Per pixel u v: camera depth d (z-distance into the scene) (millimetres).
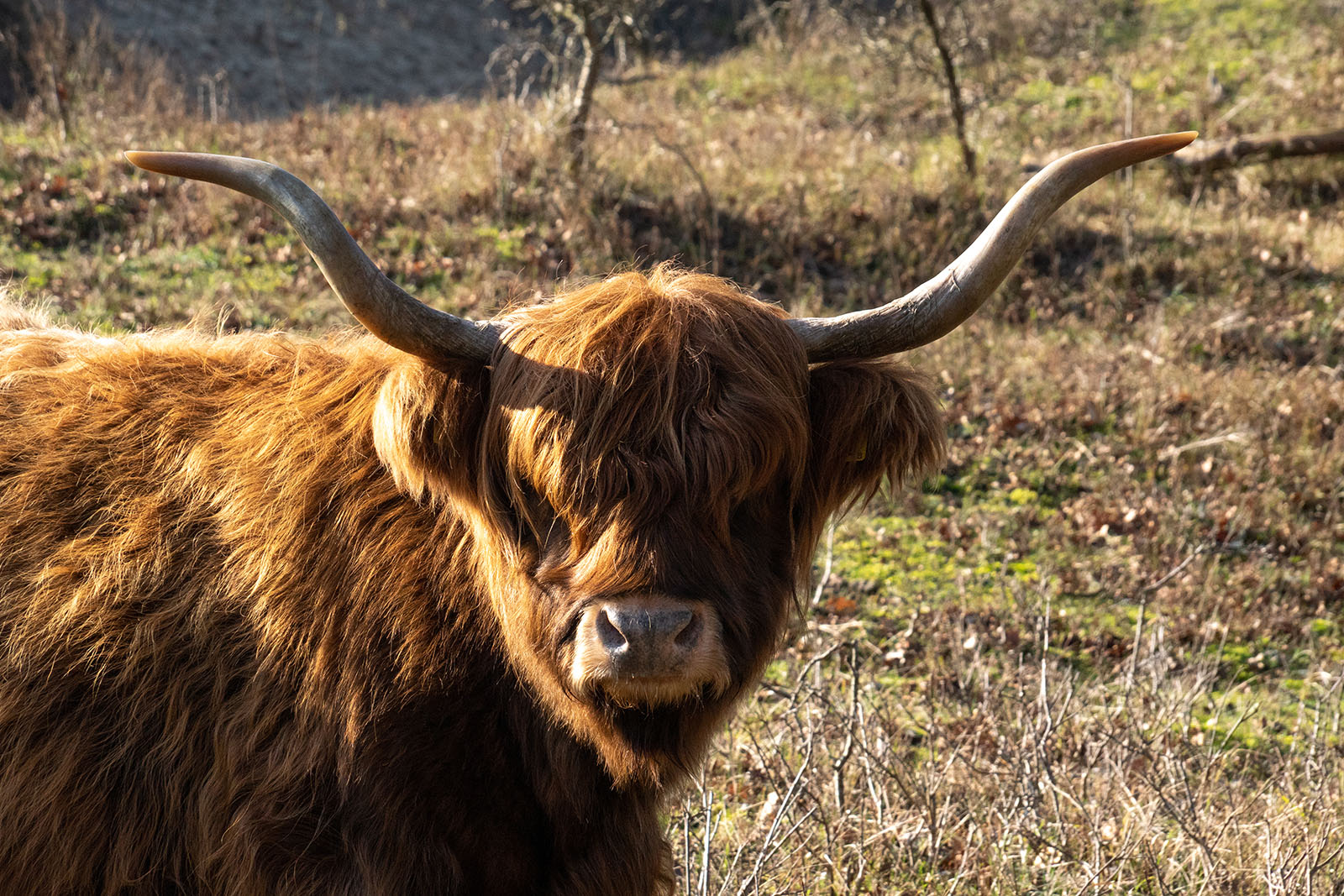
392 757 10172
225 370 11898
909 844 15234
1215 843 15055
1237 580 25875
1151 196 48562
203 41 74500
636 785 11164
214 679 10445
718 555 9703
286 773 10156
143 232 36469
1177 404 32719
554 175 41562
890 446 11141
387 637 10398
